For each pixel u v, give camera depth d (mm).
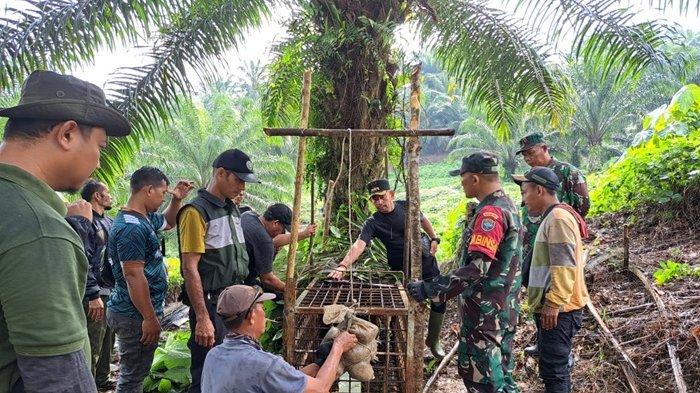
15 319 1200
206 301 3043
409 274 3543
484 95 6352
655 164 6805
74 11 3826
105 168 5027
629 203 7078
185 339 4453
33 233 1240
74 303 1303
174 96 5098
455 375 4219
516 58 5824
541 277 3244
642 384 3471
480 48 5961
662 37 4734
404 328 2918
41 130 1368
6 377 1277
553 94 5891
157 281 3402
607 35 4781
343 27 5047
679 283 4734
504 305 2848
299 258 4789
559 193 4191
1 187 1273
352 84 5184
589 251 5988
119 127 1536
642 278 4895
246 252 3273
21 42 3693
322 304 3014
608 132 24375
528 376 4031
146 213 3293
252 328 2180
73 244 1332
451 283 2680
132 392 3270
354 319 2463
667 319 4004
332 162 5312
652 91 21703
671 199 6504
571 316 3197
